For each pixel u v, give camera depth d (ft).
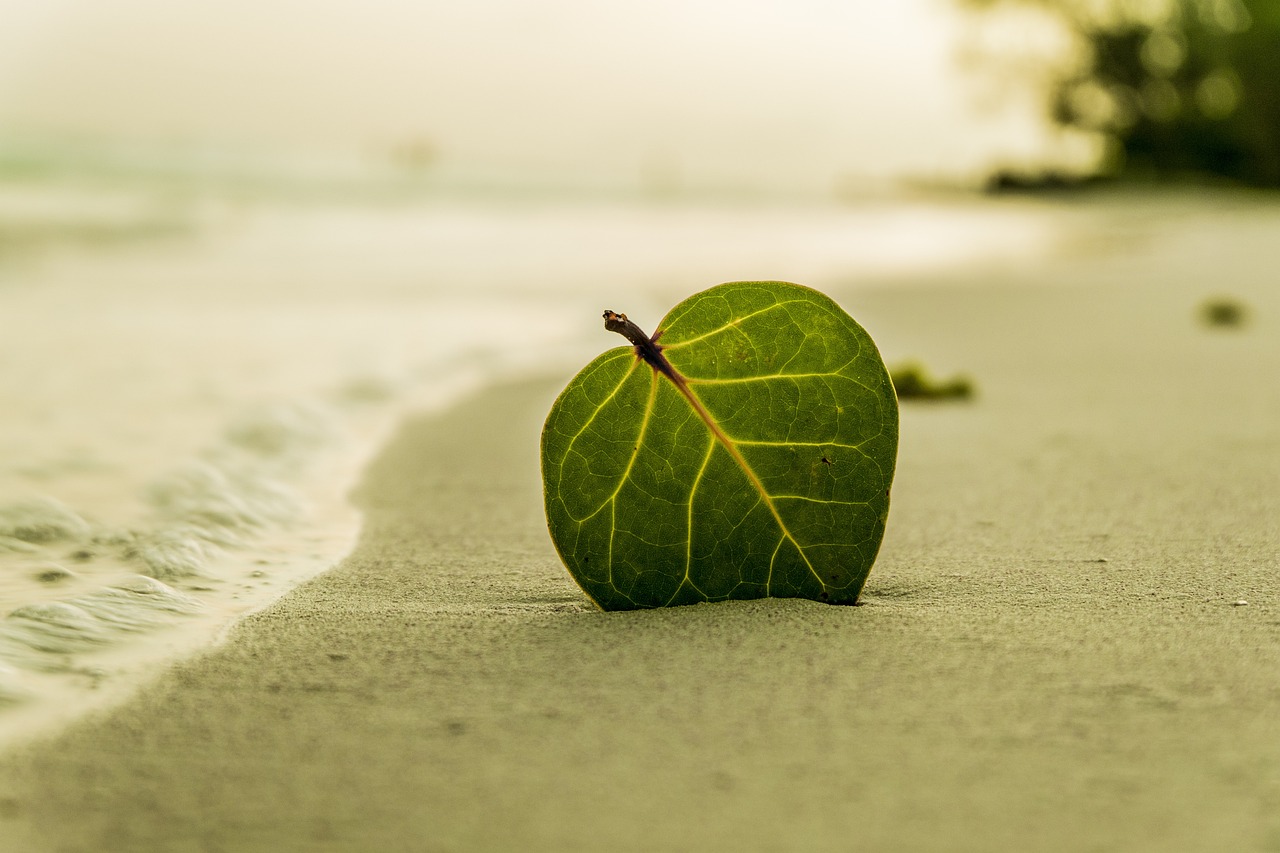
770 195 37.42
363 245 15.67
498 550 3.32
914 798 2.44
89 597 2.97
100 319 7.71
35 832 2.40
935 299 9.18
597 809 2.43
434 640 2.83
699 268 12.62
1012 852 2.35
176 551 3.22
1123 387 5.11
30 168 22.49
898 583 3.07
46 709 2.63
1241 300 8.81
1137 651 2.76
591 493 2.93
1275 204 28.09
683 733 2.56
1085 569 3.13
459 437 4.30
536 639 2.83
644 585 2.94
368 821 2.41
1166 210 27.43
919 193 40.98
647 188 36.17
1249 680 2.67
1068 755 2.51
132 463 3.89
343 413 4.68
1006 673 2.70
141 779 2.49
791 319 2.90
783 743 2.54
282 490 3.72
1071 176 39.75
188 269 11.84
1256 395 4.83
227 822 2.41
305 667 2.75
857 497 2.93
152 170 24.53
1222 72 37.99
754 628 2.84
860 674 2.70
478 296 9.66
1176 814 2.40
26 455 3.93
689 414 2.92
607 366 2.92
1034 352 6.29
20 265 11.48
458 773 2.49
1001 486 3.69
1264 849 2.35
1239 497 3.55
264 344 6.66
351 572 3.18
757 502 2.94
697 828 2.39
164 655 2.79
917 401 4.88
